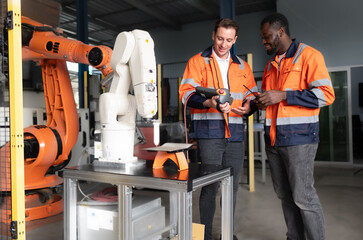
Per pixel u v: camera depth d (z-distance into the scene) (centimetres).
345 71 639
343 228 259
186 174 129
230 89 194
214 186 188
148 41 146
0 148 166
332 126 647
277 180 184
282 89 167
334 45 648
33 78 429
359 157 636
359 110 657
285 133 164
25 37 256
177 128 407
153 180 123
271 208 318
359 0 623
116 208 146
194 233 165
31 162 271
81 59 238
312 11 667
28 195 279
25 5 318
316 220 165
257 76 834
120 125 151
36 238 233
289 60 168
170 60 1008
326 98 155
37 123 338
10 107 138
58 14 359
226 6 421
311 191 165
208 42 952
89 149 242
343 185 430
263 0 774
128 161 150
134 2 795
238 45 867
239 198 361
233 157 199
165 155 142
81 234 151
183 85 191
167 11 885
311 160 164
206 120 190
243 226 265
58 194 301
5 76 156
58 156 282
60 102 287
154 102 146
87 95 519
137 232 138
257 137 704
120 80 152
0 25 142
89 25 988
